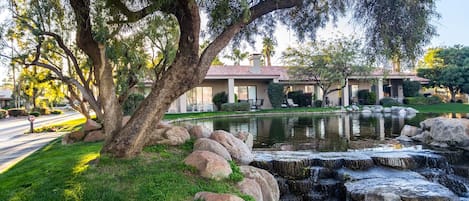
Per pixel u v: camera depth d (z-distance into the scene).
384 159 8.87
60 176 5.83
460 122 11.12
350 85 34.69
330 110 27.20
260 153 9.96
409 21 7.62
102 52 7.06
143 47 13.58
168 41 13.40
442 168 8.90
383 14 7.83
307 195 7.75
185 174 5.94
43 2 7.48
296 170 8.58
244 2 6.46
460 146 10.67
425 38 7.77
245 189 5.68
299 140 12.77
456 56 35.81
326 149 10.72
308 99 32.34
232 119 22.36
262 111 26.92
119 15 7.40
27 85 16.77
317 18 9.34
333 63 27.33
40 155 8.64
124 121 11.13
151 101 6.78
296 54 28.56
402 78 34.06
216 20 7.19
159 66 14.90
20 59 11.28
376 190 6.64
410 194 6.32
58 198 4.79
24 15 9.26
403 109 25.69
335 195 7.69
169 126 9.38
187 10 6.42
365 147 11.06
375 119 20.94
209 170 5.92
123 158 6.70
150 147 7.66
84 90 11.98
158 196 4.91
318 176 8.41
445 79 35.19
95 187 5.18
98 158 6.65
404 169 8.62
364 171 8.38
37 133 16.77
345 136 13.70
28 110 39.22
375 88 34.22
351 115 24.52
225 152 7.47
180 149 7.92
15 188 5.46
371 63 8.55
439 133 11.47
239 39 9.72
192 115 24.16
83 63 12.95
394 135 13.84
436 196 6.21
